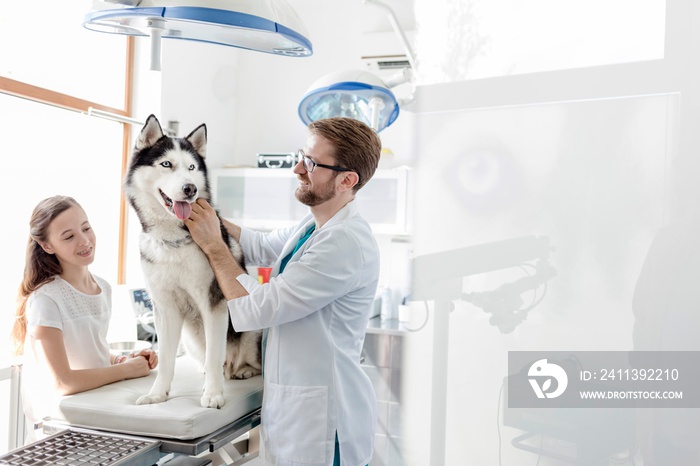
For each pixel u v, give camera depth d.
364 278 1.50
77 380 1.51
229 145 4.06
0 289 2.67
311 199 1.53
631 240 0.97
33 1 2.81
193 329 1.70
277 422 1.45
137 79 3.46
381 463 1.71
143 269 1.56
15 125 2.75
